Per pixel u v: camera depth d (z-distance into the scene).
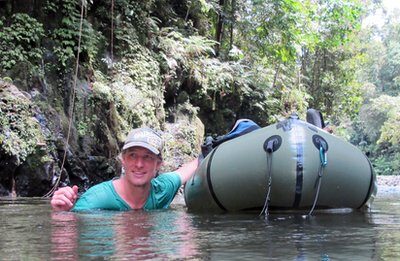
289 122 2.92
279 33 14.02
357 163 2.96
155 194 2.86
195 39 11.32
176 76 10.98
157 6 11.70
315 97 19.19
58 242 1.47
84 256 1.22
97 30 9.40
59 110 7.30
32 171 6.03
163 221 2.17
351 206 2.99
